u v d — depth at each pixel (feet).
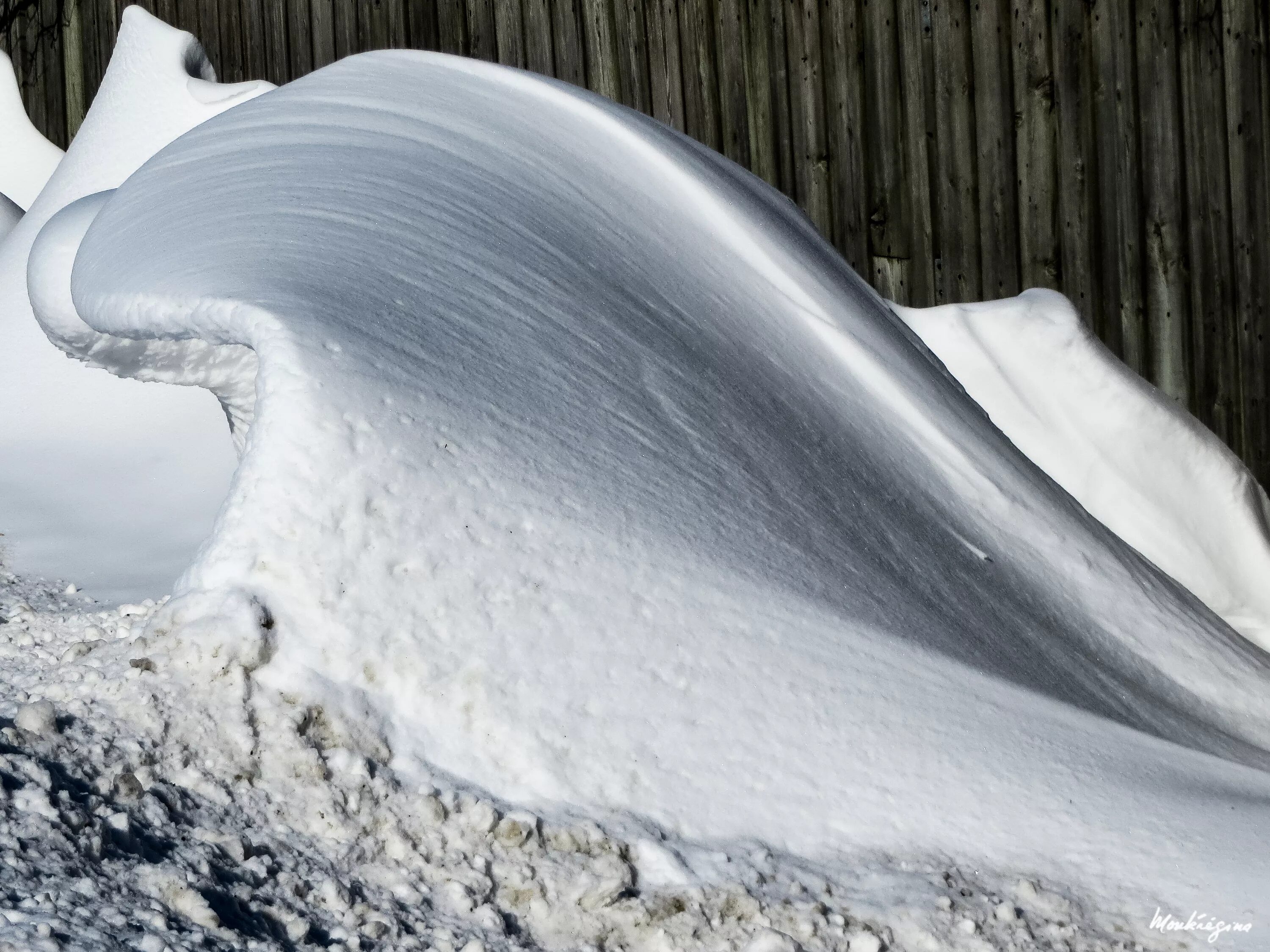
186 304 10.27
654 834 8.59
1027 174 22.58
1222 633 17.31
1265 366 21.75
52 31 30.07
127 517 16.19
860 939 7.68
